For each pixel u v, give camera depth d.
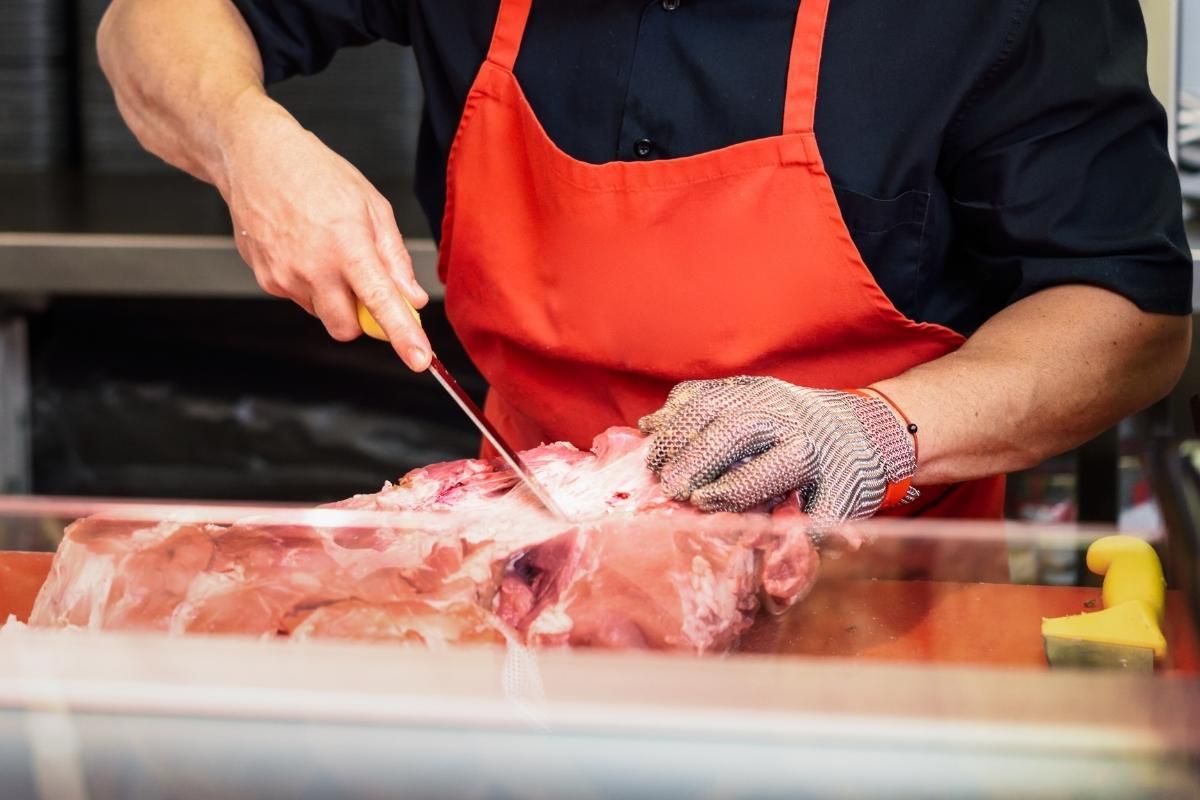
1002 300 1.51
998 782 0.67
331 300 1.41
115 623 0.95
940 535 1.07
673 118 1.44
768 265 1.42
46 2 2.76
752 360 1.45
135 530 1.03
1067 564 1.06
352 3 1.69
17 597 1.05
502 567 1.02
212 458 2.51
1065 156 1.38
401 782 0.70
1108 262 1.37
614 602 0.98
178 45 1.65
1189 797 0.64
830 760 0.68
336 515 1.06
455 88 1.58
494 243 1.55
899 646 0.99
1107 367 1.35
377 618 0.91
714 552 1.01
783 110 1.40
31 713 0.73
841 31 1.39
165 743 0.72
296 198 1.42
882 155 1.40
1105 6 1.38
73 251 2.16
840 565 1.08
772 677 0.73
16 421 2.40
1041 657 0.95
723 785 0.68
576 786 0.69
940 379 1.30
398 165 2.66
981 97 1.38
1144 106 1.38
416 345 1.27
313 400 2.48
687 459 1.10
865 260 1.45
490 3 1.53
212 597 0.95
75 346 2.49
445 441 2.49
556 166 1.47
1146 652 0.92
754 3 1.41
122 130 2.79
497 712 0.72
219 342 2.47
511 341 1.56
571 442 1.59
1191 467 1.02
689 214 1.43
